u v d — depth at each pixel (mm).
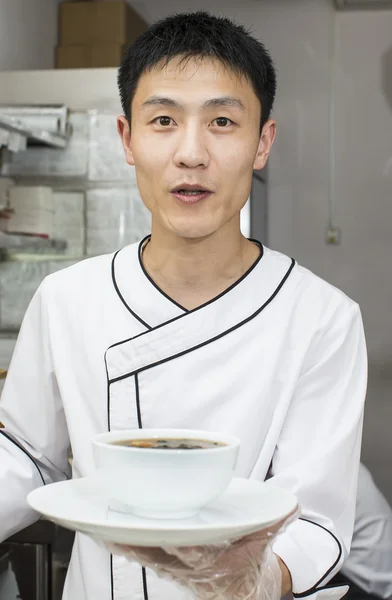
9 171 3562
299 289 1107
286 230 4617
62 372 1115
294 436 1066
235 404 1049
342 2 4387
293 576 926
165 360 1050
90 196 3535
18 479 1110
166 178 979
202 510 769
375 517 2133
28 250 3547
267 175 4621
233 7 4648
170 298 1080
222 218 999
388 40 4500
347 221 4574
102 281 1136
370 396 4516
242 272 1097
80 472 1095
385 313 4539
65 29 4254
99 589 1062
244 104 984
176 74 965
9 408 1166
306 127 4586
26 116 3371
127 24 4238
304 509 1002
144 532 670
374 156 4535
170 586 1009
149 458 716
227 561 786
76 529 707
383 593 2098
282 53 4602
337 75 4555
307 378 1075
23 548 1653
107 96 3477
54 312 1142
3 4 3844
